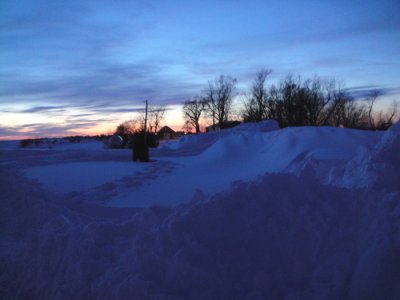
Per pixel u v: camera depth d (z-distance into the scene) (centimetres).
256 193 412
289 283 321
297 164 1316
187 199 934
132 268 343
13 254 444
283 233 368
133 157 1819
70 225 506
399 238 310
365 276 294
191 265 328
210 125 6338
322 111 5122
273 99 5100
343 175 607
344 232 359
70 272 361
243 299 308
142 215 459
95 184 1074
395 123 599
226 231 371
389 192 401
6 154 1941
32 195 766
